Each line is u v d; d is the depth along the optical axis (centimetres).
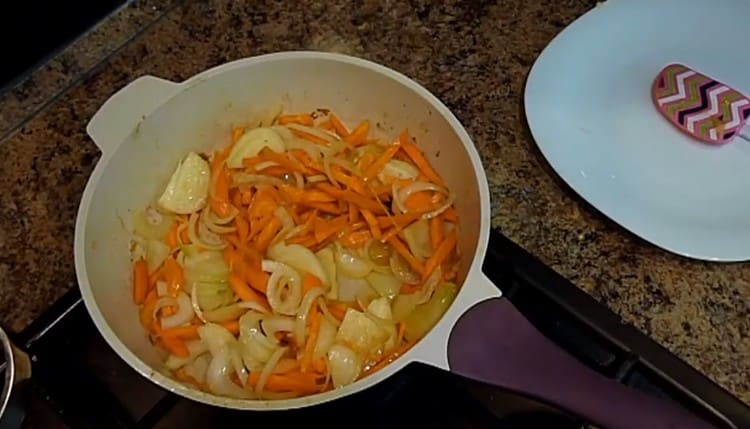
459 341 54
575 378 53
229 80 68
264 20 84
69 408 64
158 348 64
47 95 81
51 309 68
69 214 75
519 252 67
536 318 65
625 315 66
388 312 62
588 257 69
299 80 70
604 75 76
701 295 66
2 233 75
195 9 84
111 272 65
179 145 69
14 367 61
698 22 78
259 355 61
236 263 64
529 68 78
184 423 65
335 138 70
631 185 70
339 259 65
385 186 68
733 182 71
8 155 79
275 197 67
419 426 64
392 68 80
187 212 68
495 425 63
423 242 65
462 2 83
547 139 71
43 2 77
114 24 84
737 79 76
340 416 65
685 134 73
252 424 65
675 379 61
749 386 63
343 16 83
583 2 81
